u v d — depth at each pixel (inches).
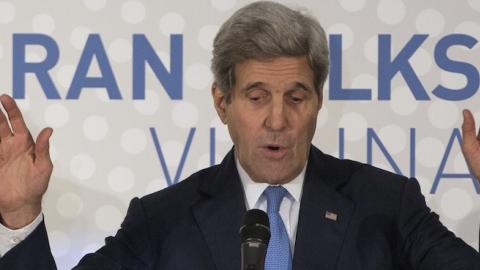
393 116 411.2
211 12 416.2
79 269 302.2
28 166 285.7
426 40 410.9
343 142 411.5
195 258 308.8
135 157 414.9
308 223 308.7
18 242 287.3
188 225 316.5
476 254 294.7
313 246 304.7
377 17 412.5
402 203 316.5
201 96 415.2
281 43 290.2
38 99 412.8
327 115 412.2
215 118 414.9
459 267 292.5
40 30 414.0
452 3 410.6
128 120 414.6
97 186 414.9
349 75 411.8
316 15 412.5
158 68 415.2
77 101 414.0
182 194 326.0
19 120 289.3
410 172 410.9
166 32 415.2
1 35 413.1
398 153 411.2
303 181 320.5
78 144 414.3
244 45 293.6
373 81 411.8
